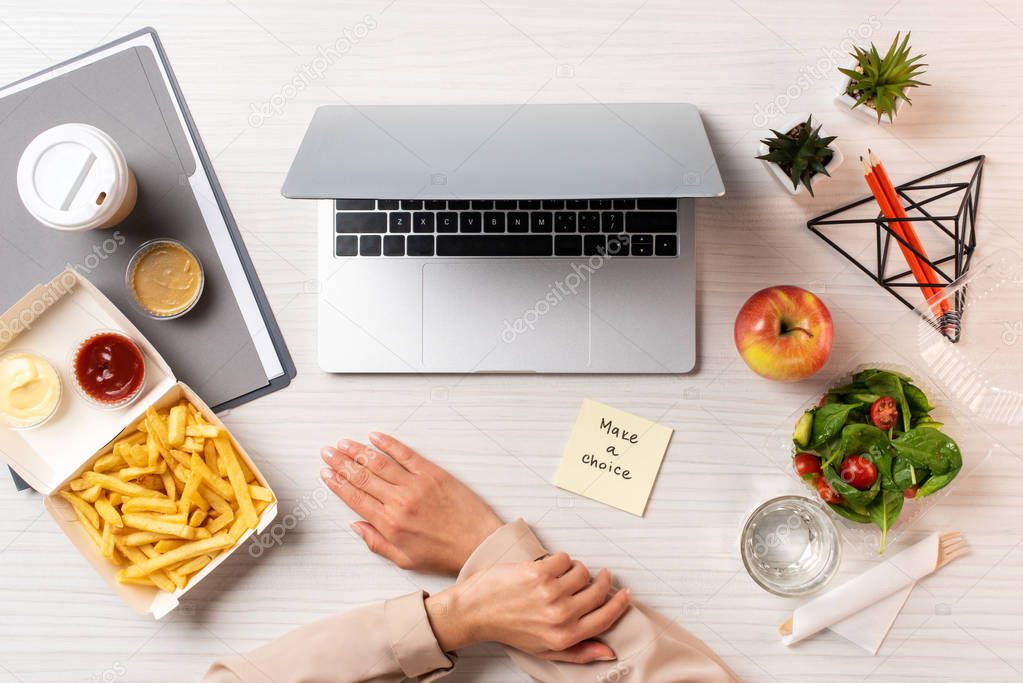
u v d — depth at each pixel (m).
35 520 0.83
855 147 0.85
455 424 0.84
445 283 0.82
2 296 0.84
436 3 0.85
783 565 0.82
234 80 0.85
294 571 0.83
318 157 0.70
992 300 0.81
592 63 0.85
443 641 0.79
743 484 0.83
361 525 0.83
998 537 0.82
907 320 0.83
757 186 0.84
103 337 0.80
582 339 0.82
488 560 0.80
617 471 0.84
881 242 0.84
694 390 0.84
